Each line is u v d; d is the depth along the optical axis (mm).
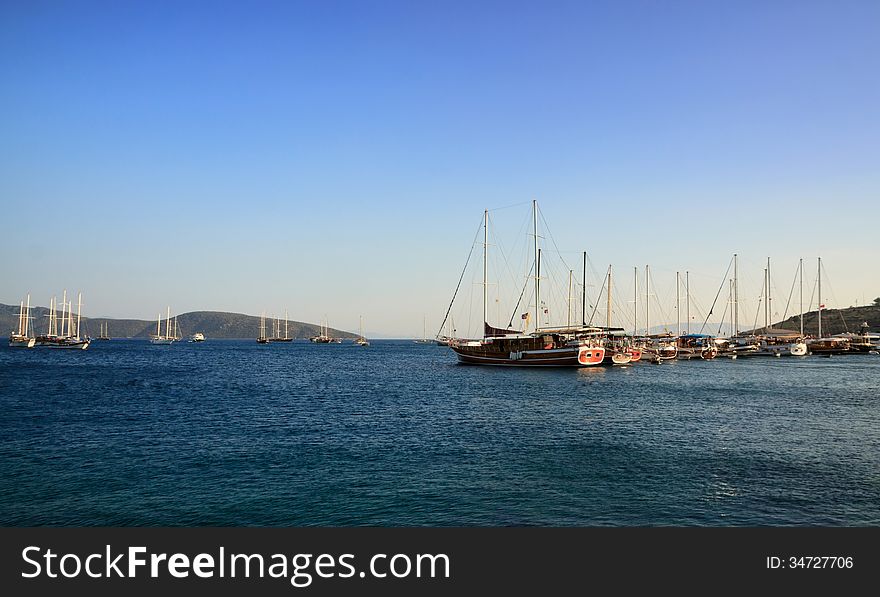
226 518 24266
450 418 48750
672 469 31078
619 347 119688
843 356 161500
